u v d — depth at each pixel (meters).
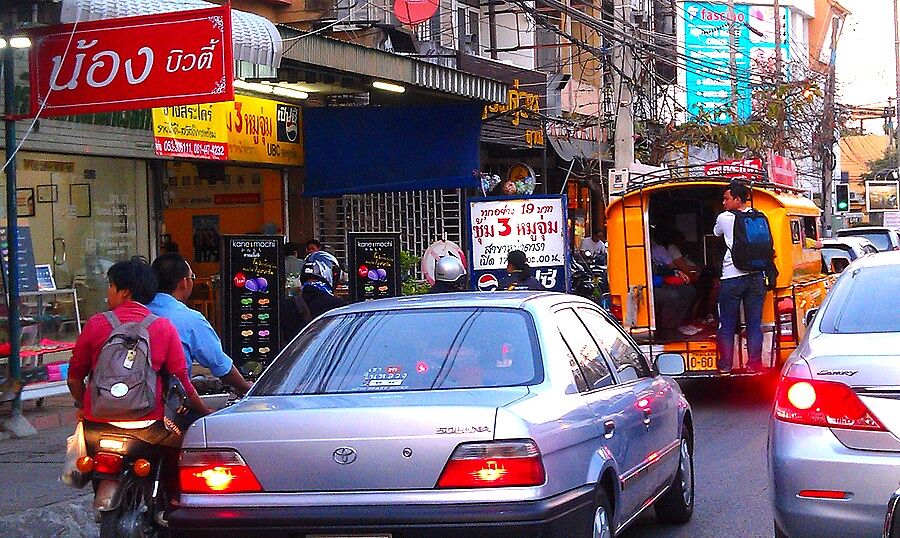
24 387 12.32
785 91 34.47
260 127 18.33
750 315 13.49
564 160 25.98
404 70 17.19
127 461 6.48
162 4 12.21
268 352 14.03
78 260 15.10
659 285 14.56
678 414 8.02
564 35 22.39
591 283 22.39
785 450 5.99
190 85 11.02
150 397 6.45
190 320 6.98
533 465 5.38
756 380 16.41
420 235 21.94
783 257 13.65
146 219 16.27
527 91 25.78
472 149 19.23
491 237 15.98
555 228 15.83
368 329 6.48
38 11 11.24
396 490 5.44
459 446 5.40
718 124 30.58
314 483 5.52
